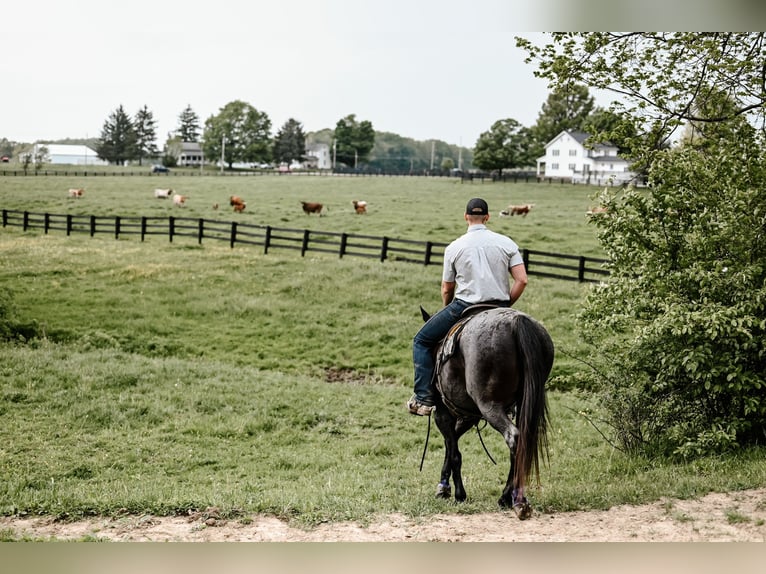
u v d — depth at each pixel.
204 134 149.00
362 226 42.00
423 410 6.66
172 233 34.00
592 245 34.34
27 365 15.88
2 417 12.84
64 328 20.34
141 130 163.50
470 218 6.61
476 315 6.20
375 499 7.28
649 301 9.08
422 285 24.56
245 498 7.27
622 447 9.75
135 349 19.31
